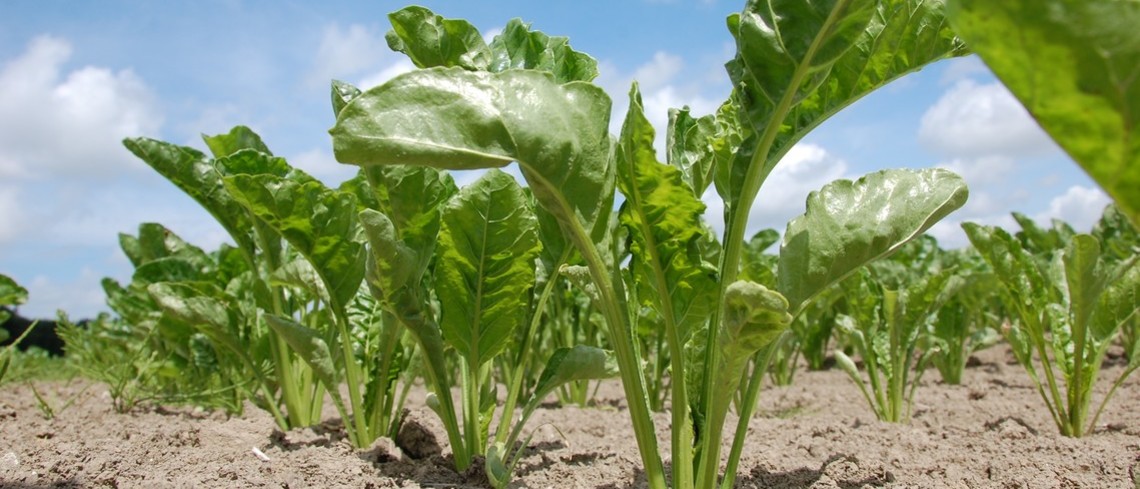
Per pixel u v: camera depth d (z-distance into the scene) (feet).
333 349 3.98
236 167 3.75
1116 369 6.97
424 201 3.35
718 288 2.63
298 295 4.66
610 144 2.65
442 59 3.27
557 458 3.66
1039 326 4.24
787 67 2.56
